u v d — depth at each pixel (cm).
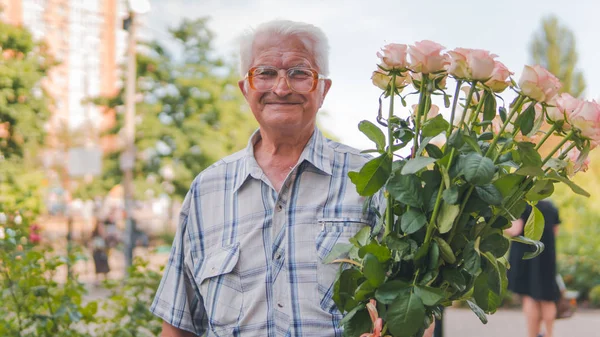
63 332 333
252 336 199
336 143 219
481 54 162
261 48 207
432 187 168
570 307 660
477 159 159
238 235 208
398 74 177
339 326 181
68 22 1636
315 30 208
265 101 208
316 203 204
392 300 164
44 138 1205
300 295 197
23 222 394
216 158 1566
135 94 1598
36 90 1195
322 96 216
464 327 795
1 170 1033
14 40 1167
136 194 1568
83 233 1633
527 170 161
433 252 167
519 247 652
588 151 162
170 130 1564
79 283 362
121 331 346
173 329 224
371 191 175
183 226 221
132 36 1391
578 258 1073
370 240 182
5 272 340
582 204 1209
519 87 163
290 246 201
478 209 166
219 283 206
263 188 210
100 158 1346
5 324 327
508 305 970
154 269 403
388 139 176
